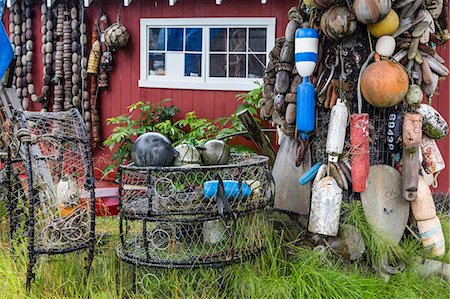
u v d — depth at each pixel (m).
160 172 3.71
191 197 3.79
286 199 4.58
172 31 7.20
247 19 6.79
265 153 5.51
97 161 7.41
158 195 3.73
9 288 3.88
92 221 3.95
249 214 3.91
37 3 7.63
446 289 3.94
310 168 4.36
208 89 7.04
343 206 4.18
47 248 3.84
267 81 4.64
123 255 3.89
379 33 4.04
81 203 4.20
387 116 4.20
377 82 3.91
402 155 4.17
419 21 4.07
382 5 3.83
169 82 7.21
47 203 4.05
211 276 3.88
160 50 7.27
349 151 4.12
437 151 4.34
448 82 5.90
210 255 3.76
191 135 6.58
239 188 3.81
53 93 7.64
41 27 7.59
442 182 6.03
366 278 3.92
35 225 4.07
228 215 3.70
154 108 7.21
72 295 3.86
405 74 3.98
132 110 7.24
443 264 4.05
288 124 4.40
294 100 4.34
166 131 6.72
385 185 4.17
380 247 4.04
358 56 4.14
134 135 7.34
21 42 7.68
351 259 4.07
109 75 7.50
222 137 5.70
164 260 3.73
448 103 5.94
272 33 6.70
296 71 4.35
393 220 4.16
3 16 7.74
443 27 4.48
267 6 6.70
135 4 7.27
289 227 4.44
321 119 4.31
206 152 4.05
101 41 7.40
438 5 4.25
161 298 3.85
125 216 3.82
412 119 4.05
